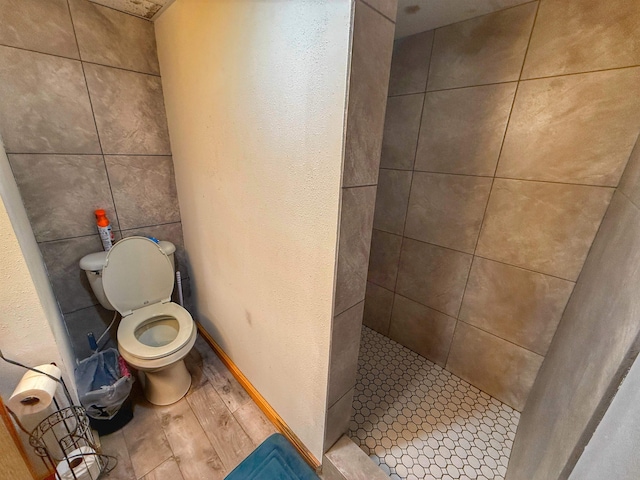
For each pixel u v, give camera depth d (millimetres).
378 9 644
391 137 1608
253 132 964
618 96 937
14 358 950
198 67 1155
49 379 925
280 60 789
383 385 1584
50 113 1258
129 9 1309
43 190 1304
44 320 974
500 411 1444
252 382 1497
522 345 1359
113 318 1639
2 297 886
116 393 1236
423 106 1447
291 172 862
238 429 1346
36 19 1152
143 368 1271
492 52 1181
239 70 944
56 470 976
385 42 695
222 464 1202
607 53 933
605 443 400
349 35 608
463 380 1629
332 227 786
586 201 1062
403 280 1771
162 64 1454
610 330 513
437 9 1140
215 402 1478
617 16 895
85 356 1609
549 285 1218
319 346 964
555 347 1096
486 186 1318
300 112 778
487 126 1259
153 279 1579
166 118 1586
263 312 1203
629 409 355
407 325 1828
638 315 399
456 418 1404
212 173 1274
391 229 1745
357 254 865
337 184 734
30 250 1069
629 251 561
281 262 1013
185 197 1629
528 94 1123
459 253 1483
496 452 1254
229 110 1047
